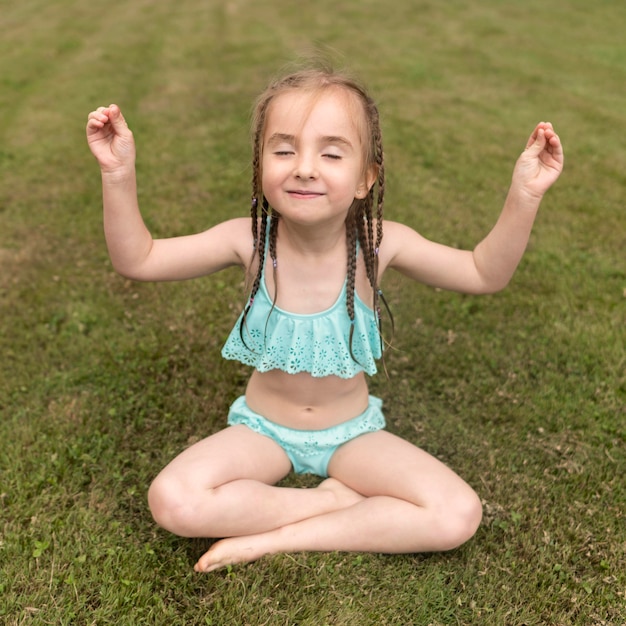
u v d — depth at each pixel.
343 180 2.04
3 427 2.91
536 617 2.20
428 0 15.22
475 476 2.77
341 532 2.33
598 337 3.61
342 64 2.37
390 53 10.38
